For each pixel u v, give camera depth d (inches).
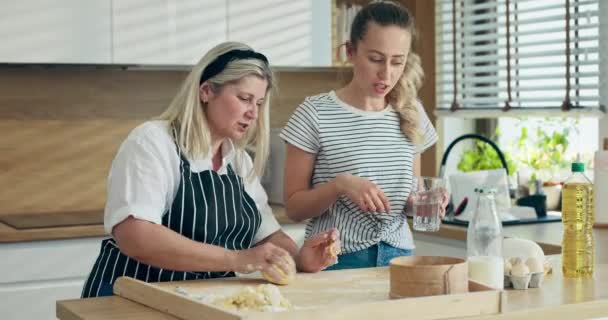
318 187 98.6
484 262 80.0
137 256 83.4
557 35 155.8
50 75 157.6
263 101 92.4
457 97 172.1
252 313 63.6
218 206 89.3
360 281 84.4
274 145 169.2
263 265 82.9
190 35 152.8
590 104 150.6
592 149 155.3
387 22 97.0
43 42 143.1
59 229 136.5
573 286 83.5
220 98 87.3
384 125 102.8
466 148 175.6
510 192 153.5
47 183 158.1
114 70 162.1
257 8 157.8
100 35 146.6
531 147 165.3
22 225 140.4
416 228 95.0
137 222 82.7
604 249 109.0
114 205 83.9
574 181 88.7
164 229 83.4
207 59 87.5
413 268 74.6
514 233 127.7
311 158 102.4
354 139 101.4
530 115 157.5
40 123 157.5
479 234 81.5
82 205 160.7
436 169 173.5
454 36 167.6
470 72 168.7
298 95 178.2
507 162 167.3
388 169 102.4
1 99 154.7
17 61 141.9
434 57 173.0
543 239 121.1
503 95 165.9
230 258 83.6
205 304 66.9
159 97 165.9
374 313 67.4
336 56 166.1
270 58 159.8
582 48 150.0
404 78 103.7
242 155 95.1
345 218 101.8
